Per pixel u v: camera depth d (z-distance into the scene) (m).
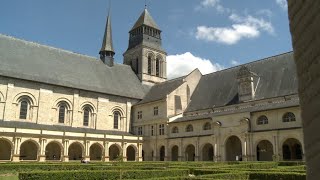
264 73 62.94
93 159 68.81
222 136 56.88
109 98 75.81
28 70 65.25
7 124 58.59
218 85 71.25
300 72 1.99
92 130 70.62
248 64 69.06
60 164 38.75
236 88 65.62
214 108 65.81
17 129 55.56
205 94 72.44
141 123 76.56
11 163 38.28
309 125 1.89
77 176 26.53
